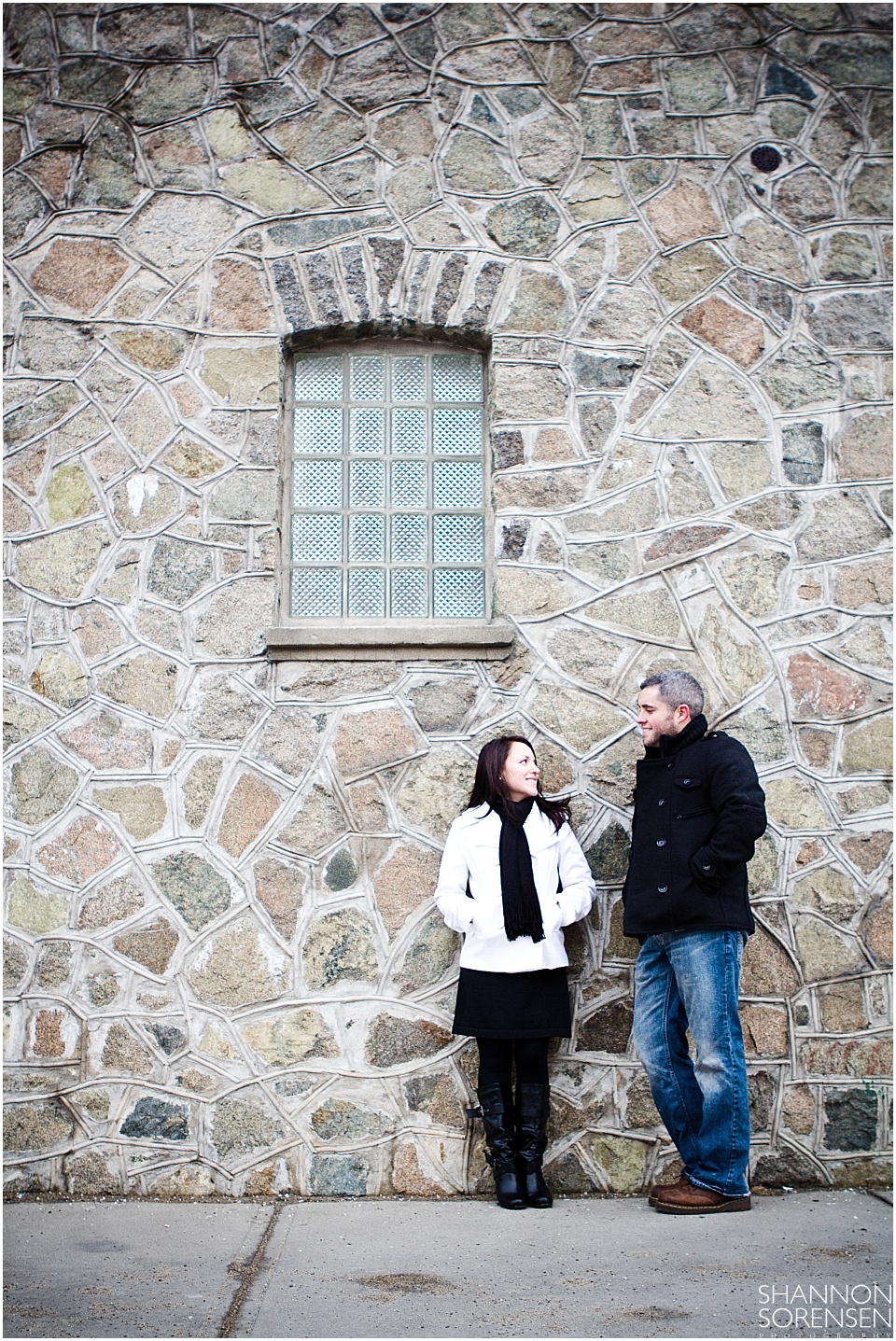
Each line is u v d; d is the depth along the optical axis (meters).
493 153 4.32
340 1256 3.15
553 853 3.71
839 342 4.27
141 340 4.26
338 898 3.94
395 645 4.04
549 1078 3.83
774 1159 3.82
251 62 4.38
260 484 4.18
